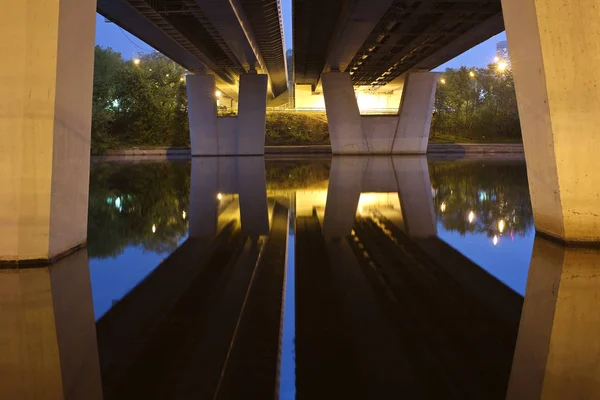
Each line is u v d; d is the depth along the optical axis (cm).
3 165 588
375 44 2650
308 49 3005
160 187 1631
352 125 3634
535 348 337
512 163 2722
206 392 280
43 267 594
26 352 344
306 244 736
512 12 708
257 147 3684
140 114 5266
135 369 314
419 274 550
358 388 283
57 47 581
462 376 296
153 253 680
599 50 624
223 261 631
